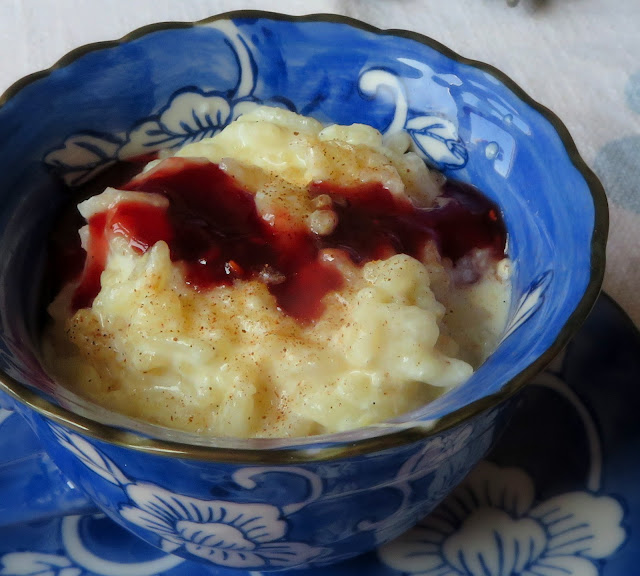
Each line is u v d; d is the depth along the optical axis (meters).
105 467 0.22
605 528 0.25
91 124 0.28
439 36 0.38
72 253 0.27
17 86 0.26
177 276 0.24
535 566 0.24
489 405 0.21
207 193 0.26
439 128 0.28
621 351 0.28
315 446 0.20
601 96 0.36
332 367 0.24
